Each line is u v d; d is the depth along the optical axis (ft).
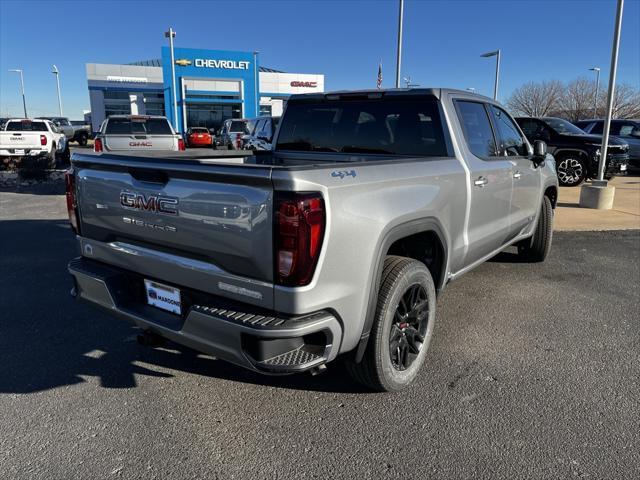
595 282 18.61
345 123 14.65
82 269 10.95
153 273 9.78
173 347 13.10
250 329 7.92
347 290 8.59
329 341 8.54
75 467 8.50
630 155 57.26
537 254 20.72
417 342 11.21
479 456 8.82
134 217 9.77
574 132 45.85
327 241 8.03
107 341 13.41
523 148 17.30
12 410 10.16
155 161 9.17
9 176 51.34
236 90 136.77
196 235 8.75
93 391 10.91
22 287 17.61
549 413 10.10
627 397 10.71
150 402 10.51
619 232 27.37
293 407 10.34
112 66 146.30
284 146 16.14
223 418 9.95
